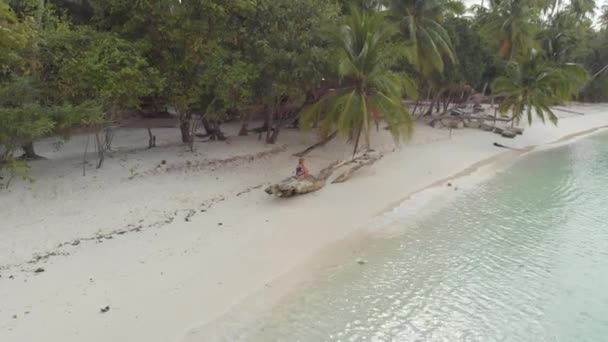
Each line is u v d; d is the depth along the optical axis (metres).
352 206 15.21
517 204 16.58
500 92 33.78
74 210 12.69
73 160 16.91
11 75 12.54
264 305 9.18
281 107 22.89
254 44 17.67
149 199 14.06
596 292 10.35
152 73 14.99
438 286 10.39
